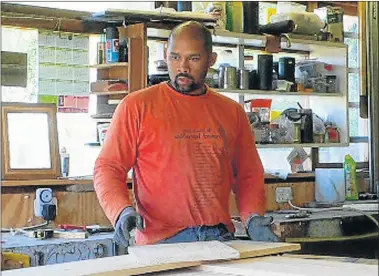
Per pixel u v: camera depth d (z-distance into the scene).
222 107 2.50
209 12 3.91
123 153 2.34
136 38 3.58
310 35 4.38
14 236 3.04
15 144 3.38
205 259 1.73
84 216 3.50
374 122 4.86
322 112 4.66
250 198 2.48
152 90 2.43
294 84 4.34
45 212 3.34
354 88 4.91
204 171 2.38
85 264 1.65
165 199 2.34
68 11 3.66
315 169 4.53
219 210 2.39
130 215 2.04
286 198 4.29
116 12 3.50
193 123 2.41
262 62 4.16
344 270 1.62
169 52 2.45
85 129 3.78
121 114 2.37
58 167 3.50
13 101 3.53
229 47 4.23
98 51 3.67
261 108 4.26
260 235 2.17
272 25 4.21
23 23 3.54
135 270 1.61
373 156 4.82
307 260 1.80
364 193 4.74
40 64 3.62
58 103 3.68
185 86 2.42
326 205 4.24
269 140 4.22
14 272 1.55
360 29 4.92
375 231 3.86
